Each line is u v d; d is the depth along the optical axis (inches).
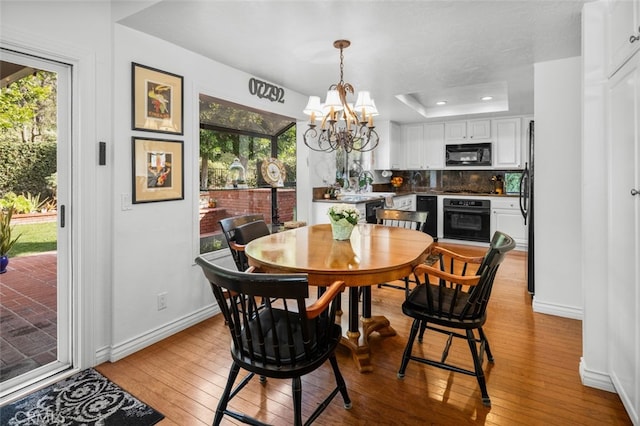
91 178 85.2
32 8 73.9
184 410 70.9
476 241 230.7
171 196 103.5
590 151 77.0
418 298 82.0
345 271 66.2
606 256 76.0
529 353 92.5
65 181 83.4
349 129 106.7
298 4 79.1
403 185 273.0
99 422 67.2
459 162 235.0
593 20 76.7
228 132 142.5
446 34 94.9
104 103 87.0
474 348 73.4
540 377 81.6
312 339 61.4
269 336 63.3
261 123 157.1
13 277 81.2
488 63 117.7
